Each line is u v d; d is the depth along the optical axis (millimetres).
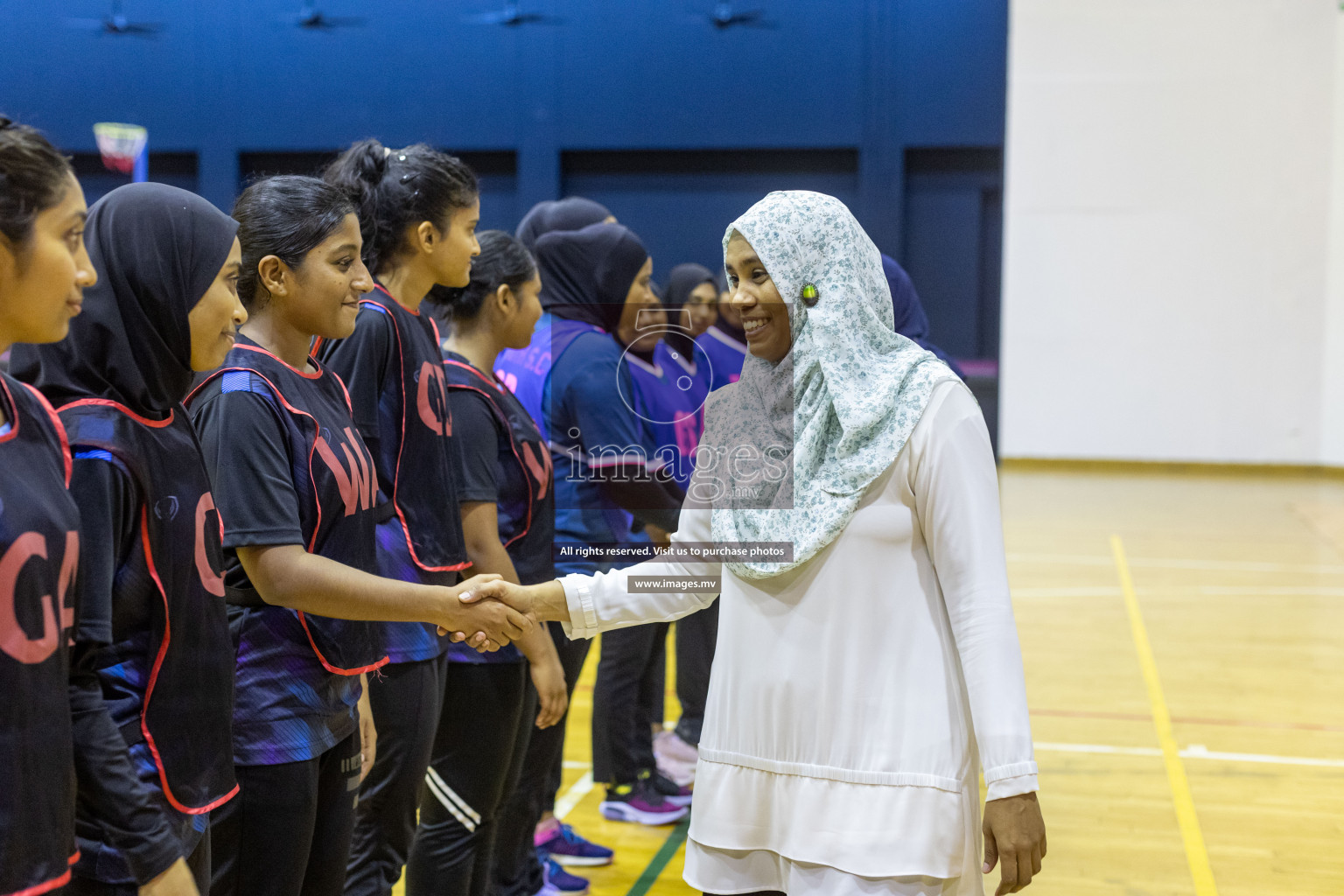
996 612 1430
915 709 1471
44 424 1171
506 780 2346
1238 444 11766
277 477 1611
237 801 1590
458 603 1708
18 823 1063
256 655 1632
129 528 1296
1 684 1053
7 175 1070
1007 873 1398
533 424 2361
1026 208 11906
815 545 1482
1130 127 11602
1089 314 11930
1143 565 7289
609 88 6727
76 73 6656
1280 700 4602
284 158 6805
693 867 1591
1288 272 11445
